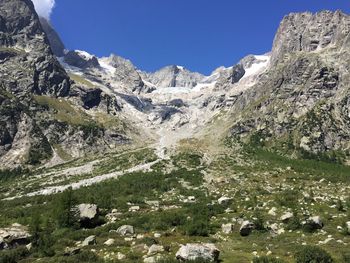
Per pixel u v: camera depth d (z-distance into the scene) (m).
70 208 63.72
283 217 57.28
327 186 102.25
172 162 187.88
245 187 106.44
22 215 81.75
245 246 46.78
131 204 86.94
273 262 37.66
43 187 162.00
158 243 47.50
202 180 130.50
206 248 39.94
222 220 60.56
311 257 38.16
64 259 40.94
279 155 199.62
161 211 74.25
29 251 46.91
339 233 50.31
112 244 47.03
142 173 159.88
